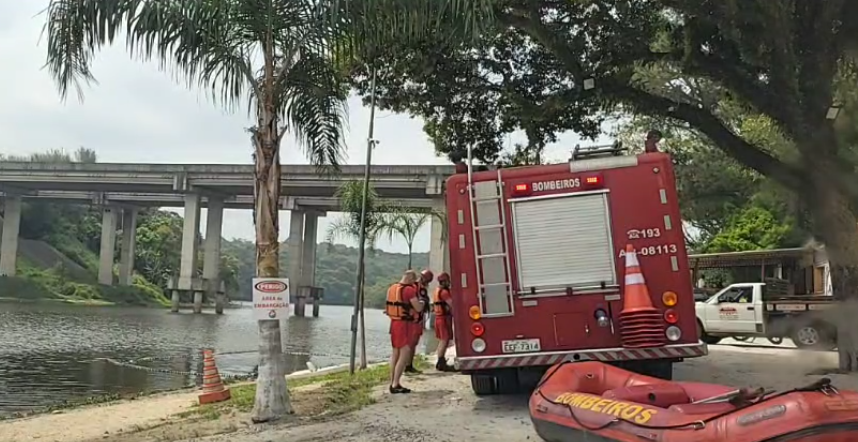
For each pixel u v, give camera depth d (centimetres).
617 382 759
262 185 997
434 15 923
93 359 2642
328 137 1144
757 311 2030
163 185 7244
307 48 1014
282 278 1010
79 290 8444
